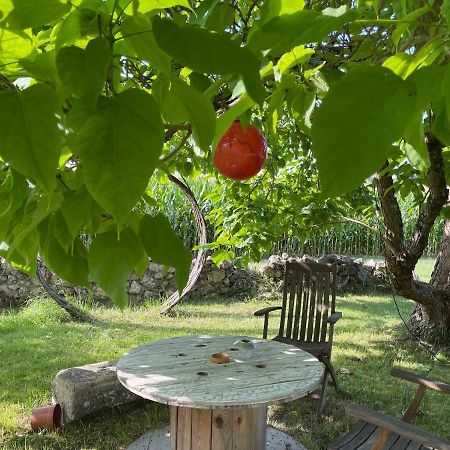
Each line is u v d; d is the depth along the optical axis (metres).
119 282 0.61
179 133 2.58
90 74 0.49
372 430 2.98
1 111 0.48
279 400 2.76
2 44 0.62
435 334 6.20
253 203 4.62
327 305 4.71
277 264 9.28
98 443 3.69
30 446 3.64
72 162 0.75
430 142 1.07
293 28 0.51
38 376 4.90
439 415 4.27
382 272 9.80
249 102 0.67
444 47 0.55
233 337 3.87
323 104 0.42
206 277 8.98
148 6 0.60
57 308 7.21
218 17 0.95
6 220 0.74
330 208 4.35
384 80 0.42
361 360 5.58
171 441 3.18
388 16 1.15
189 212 10.24
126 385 2.95
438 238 13.66
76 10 0.56
